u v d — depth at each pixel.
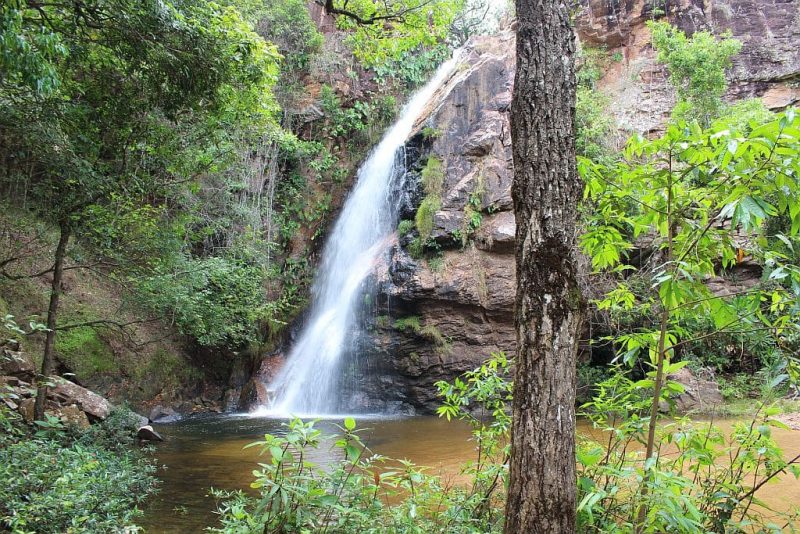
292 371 17.97
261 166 19.39
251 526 3.41
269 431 12.21
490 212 16.67
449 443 10.20
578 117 18.11
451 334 16.08
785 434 9.08
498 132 17.39
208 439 11.02
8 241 10.68
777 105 17.34
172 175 11.54
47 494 4.69
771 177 3.10
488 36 19.69
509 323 16.19
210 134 10.24
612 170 4.13
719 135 3.12
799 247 3.92
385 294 16.64
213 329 12.40
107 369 13.53
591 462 3.54
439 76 22.48
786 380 3.97
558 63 3.31
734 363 13.84
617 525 3.62
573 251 3.19
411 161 18.17
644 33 19.56
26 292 12.74
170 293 10.65
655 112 18.23
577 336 3.17
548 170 3.22
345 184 21.53
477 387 4.55
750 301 3.57
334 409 16.59
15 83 7.13
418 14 9.61
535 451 3.03
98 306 14.27
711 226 3.63
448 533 3.83
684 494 3.40
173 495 6.52
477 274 16.23
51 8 7.49
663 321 3.57
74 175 8.15
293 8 21.42
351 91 22.39
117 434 9.16
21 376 9.30
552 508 2.96
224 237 17.02
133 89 8.77
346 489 3.96
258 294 14.84
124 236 10.05
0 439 5.73
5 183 8.56
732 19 18.55
